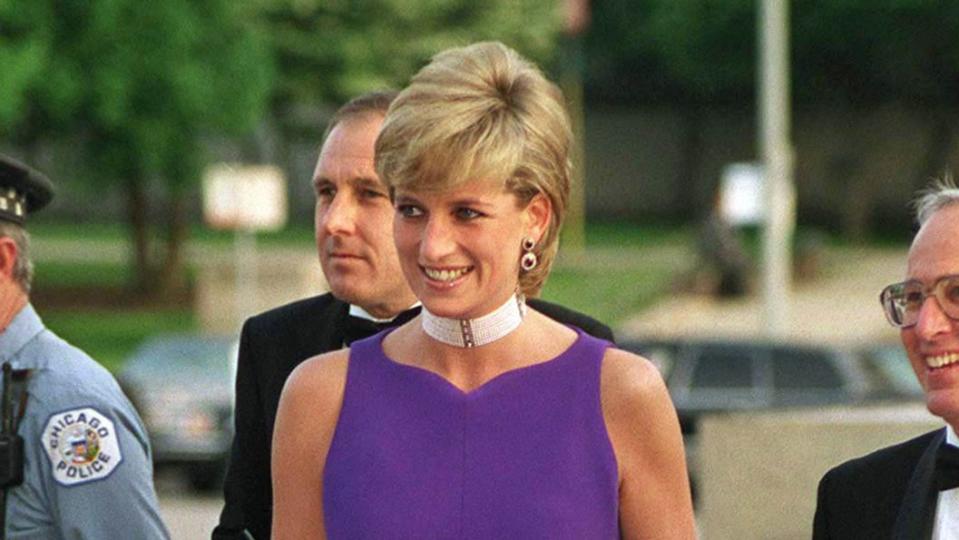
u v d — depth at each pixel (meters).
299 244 161.38
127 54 105.00
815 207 185.38
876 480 14.36
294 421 12.48
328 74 124.62
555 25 133.00
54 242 165.50
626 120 195.62
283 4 121.81
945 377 13.74
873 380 59.91
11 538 15.55
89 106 104.94
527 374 12.20
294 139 137.75
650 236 175.00
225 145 151.12
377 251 15.67
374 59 124.56
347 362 12.53
